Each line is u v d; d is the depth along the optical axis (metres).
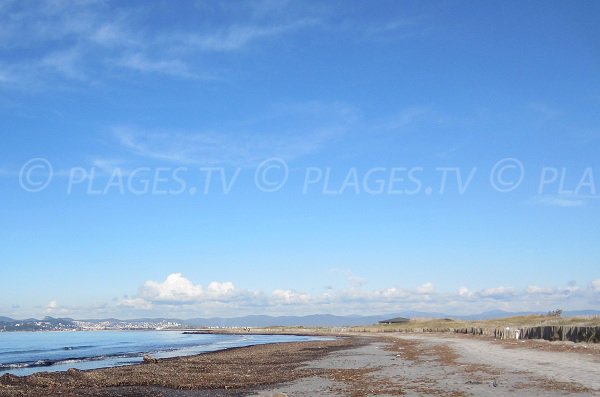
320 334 162.38
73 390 25.09
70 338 149.50
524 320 102.81
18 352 70.62
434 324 156.62
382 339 95.88
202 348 79.62
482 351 42.50
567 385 20.14
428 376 26.25
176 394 23.67
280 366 38.19
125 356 58.81
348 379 27.06
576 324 51.69
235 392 24.00
